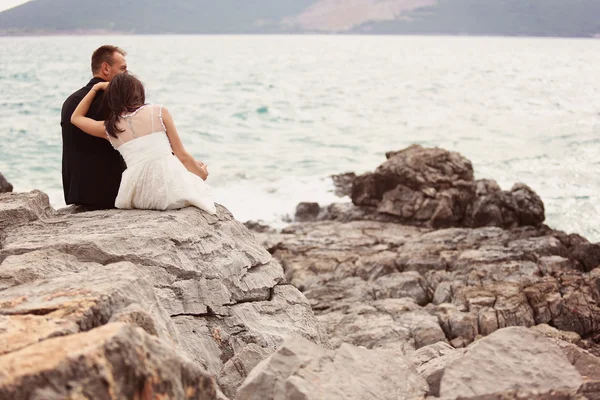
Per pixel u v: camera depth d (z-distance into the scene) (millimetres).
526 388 2934
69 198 5879
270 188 21969
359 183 18328
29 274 3709
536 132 36375
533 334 3232
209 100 47312
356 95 54250
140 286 3287
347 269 12383
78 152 5754
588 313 10078
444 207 17031
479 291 10625
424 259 12633
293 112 42906
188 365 2383
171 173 5180
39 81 57375
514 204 17141
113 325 2262
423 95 55750
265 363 3023
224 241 5000
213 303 4547
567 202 21234
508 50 188250
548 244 13430
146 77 65375
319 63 103438
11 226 5156
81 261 4203
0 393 1870
